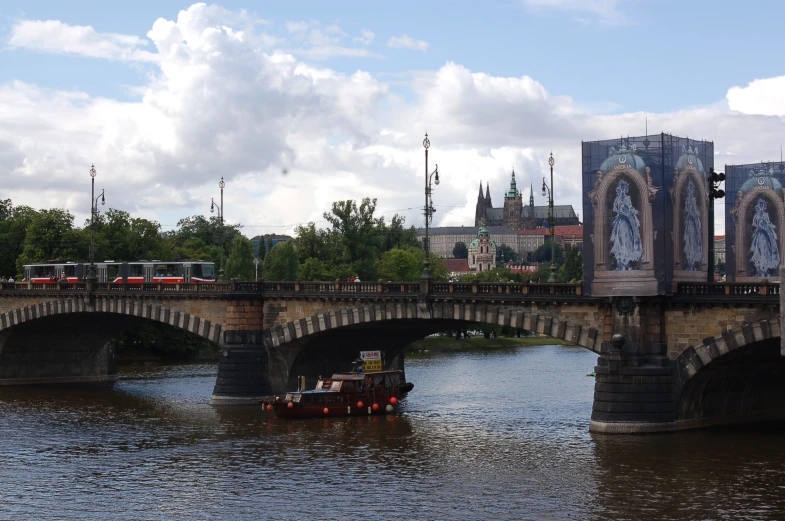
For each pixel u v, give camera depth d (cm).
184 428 10969
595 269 10031
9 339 15688
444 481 8344
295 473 8694
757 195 11194
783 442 9519
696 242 10300
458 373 17612
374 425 11119
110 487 8300
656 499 7675
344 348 13412
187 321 13438
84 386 15475
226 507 7644
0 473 8838
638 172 9819
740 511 7350
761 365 10294
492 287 10888
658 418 9781
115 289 14212
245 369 12688
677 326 9738
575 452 9300
